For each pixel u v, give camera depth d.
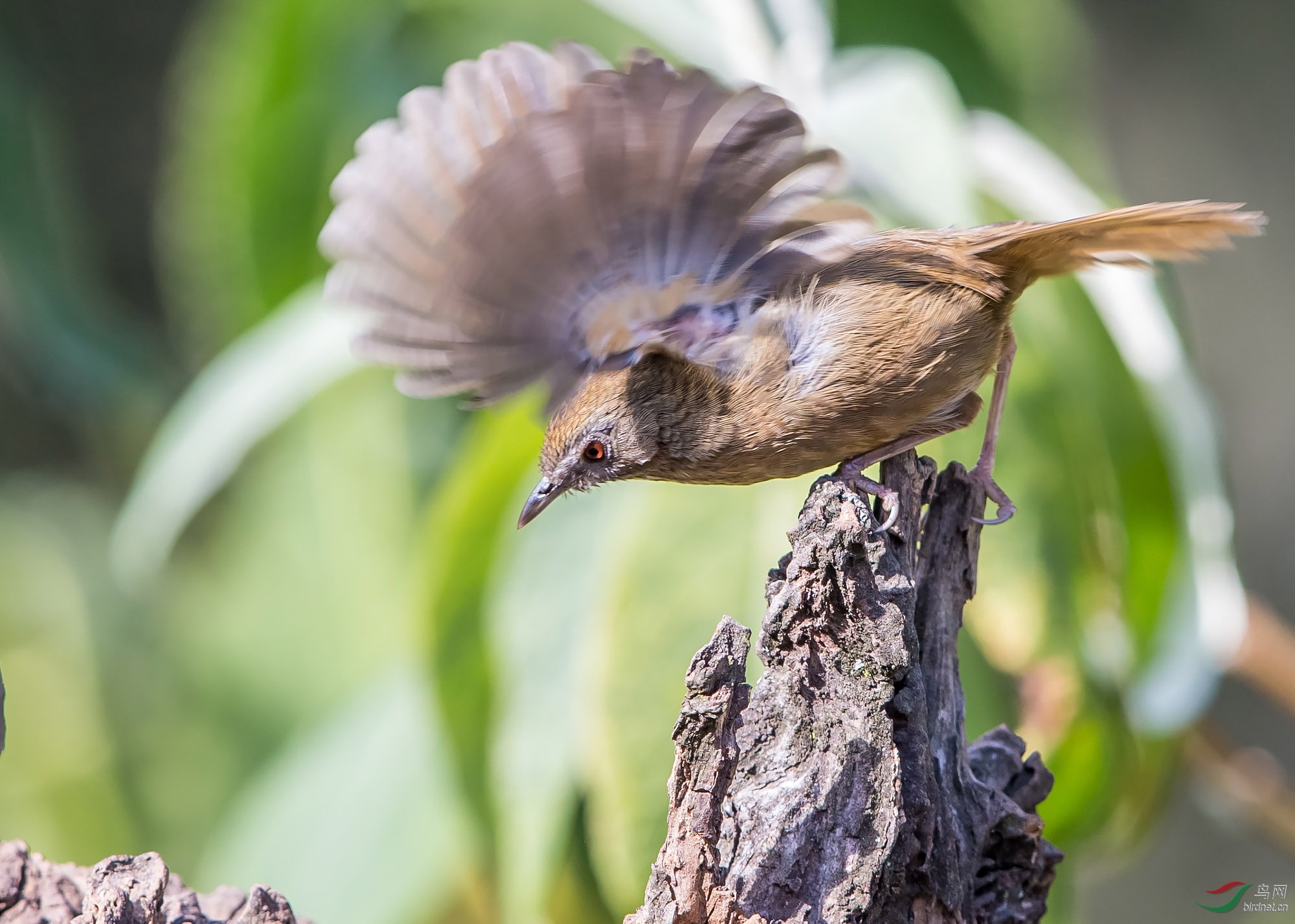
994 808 6.64
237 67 14.47
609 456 7.75
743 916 5.86
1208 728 11.53
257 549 15.23
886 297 7.30
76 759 16.25
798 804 5.91
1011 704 9.52
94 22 17.72
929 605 6.95
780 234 7.05
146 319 18.11
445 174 6.07
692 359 7.55
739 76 10.58
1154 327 10.12
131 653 17.09
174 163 17.92
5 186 14.94
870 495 7.66
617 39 14.00
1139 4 16.84
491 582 9.94
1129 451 10.21
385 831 11.27
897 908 6.14
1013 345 7.89
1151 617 10.47
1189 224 7.38
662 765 8.74
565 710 9.22
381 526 14.29
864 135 9.29
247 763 15.65
